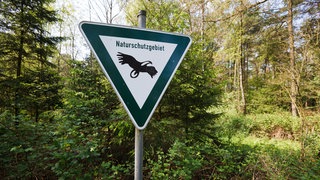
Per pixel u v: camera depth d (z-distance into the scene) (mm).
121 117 4133
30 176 3232
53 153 2793
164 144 4145
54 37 8055
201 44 4656
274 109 11898
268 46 11398
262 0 7270
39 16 7664
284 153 4320
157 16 4441
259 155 3494
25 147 3156
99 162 3539
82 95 4766
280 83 6344
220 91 4891
